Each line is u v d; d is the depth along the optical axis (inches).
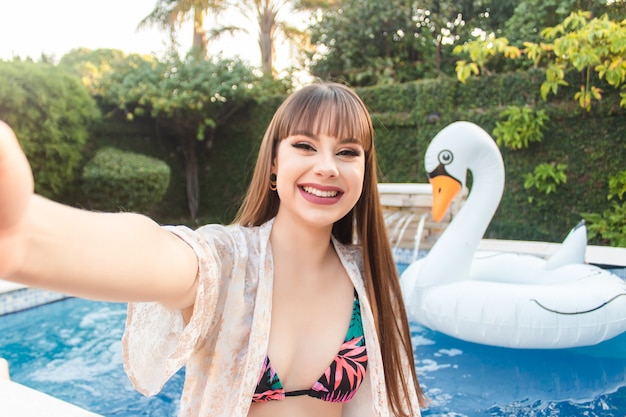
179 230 34.1
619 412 110.2
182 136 463.8
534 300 128.5
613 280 142.6
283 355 42.6
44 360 144.6
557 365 133.6
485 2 441.4
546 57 345.7
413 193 256.5
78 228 23.7
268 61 571.8
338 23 475.8
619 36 263.3
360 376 45.9
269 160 47.3
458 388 122.0
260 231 43.9
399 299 53.3
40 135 348.8
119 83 445.1
